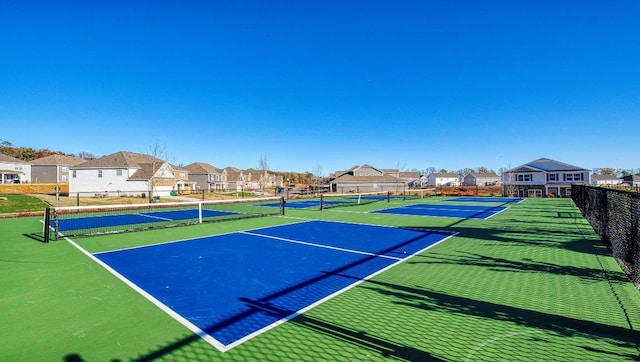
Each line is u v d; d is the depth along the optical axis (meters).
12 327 3.78
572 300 4.49
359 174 62.53
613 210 7.54
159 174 38.81
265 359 3.09
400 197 36.69
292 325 3.82
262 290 5.10
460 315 4.04
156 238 10.04
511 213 17.16
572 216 15.38
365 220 14.63
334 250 8.16
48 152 71.25
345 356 3.12
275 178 82.25
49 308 4.36
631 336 3.46
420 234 10.55
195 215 17.33
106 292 5.02
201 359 3.10
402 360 3.04
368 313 4.14
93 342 3.43
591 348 3.21
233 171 70.56
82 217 16.45
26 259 7.25
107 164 37.81
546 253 7.46
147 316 4.10
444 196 38.72
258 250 8.20
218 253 7.86
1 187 36.91
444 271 6.06
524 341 3.37
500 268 6.20
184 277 5.83
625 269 5.98
